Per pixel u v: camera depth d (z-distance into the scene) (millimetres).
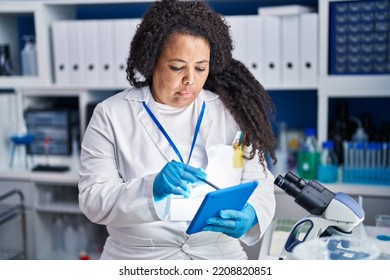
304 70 2434
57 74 2736
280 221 1857
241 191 1199
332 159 2355
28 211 2641
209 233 1398
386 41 2346
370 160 2379
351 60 2404
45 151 2861
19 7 2697
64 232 2838
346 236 1219
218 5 2807
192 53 1270
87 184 1384
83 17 3018
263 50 2465
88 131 1432
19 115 2869
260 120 1457
